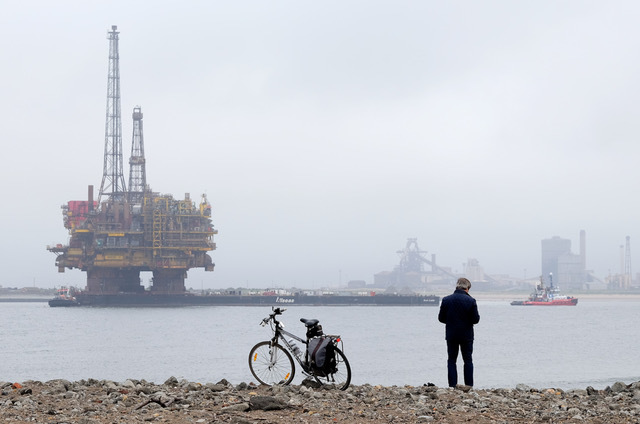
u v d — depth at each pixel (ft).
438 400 53.21
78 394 53.16
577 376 199.11
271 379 58.23
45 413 44.16
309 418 43.21
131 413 44.52
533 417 46.73
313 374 56.90
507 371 217.36
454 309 59.16
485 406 50.60
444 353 307.58
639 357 273.33
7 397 51.26
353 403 50.01
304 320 58.03
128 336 462.60
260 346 58.75
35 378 213.46
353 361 265.34
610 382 179.01
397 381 192.34
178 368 239.71
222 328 561.84
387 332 507.71
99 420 41.81
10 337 460.96
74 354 319.06
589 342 382.83
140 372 228.63
